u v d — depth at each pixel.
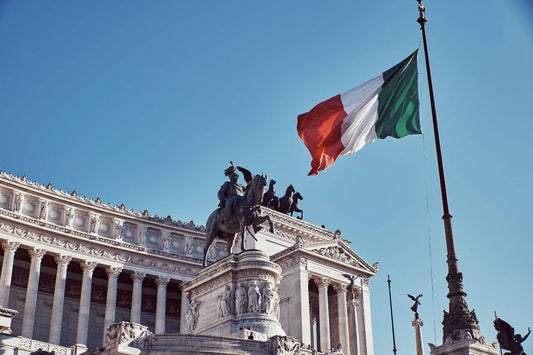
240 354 45.66
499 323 28.92
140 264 94.00
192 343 45.50
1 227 83.56
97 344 93.50
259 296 53.88
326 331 87.81
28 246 85.12
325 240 98.25
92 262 89.81
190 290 57.91
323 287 90.19
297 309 86.19
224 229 58.03
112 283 90.50
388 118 39.19
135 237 95.94
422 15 34.47
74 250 88.88
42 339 89.25
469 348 26.17
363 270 95.19
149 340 45.25
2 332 46.00
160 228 97.88
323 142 41.44
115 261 91.94
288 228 97.56
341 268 93.06
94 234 91.06
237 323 52.97
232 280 54.47
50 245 86.94
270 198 100.38
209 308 55.38
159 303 93.44
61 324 86.94
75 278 95.06
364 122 40.47
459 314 27.42
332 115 41.44
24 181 87.50
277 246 94.88
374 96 40.34
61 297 85.56
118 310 98.00
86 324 86.62
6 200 85.81
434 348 27.30
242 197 57.56
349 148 40.75
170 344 45.22
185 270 97.44
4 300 80.94
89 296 87.94
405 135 38.50
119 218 94.56
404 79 39.16
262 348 47.34
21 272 90.62
